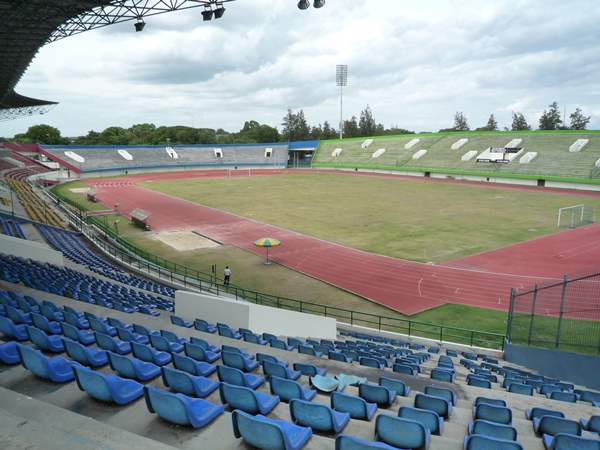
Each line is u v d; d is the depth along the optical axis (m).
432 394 7.61
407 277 23.45
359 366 9.48
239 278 23.64
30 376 6.45
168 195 53.94
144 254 28.28
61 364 6.49
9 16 18.83
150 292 18.75
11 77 35.88
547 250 27.83
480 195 51.38
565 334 14.06
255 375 7.56
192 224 37.16
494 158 66.94
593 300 17.11
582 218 36.38
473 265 25.09
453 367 11.90
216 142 132.00
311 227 35.19
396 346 15.06
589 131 65.25
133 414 5.43
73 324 10.28
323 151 95.00
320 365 9.43
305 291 21.78
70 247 28.14
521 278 22.95
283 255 27.77
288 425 4.93
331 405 6.17
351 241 30.69
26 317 9.65
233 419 4.60
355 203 46.31
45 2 17.38
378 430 5.03
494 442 4.40
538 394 9.21
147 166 84.75
